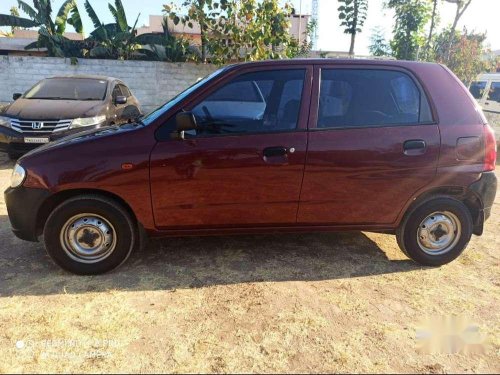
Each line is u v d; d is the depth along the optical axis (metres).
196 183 3.42
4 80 12.90
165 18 13.94
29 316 2.95
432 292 3.42
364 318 3.03
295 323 2.95
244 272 3.68
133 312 3.04
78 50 13.68
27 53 18.75
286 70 3.57
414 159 3.55
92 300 3.18
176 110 3.46
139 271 3.66
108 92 8.41
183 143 3.40
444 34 13.13
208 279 3.54
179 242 4.25
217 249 4.12
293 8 11.70
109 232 3.49
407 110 3.61
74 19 15.32
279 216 3.60
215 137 3.43
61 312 3.01
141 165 3.36
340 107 3.57
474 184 3.65
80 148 3.38
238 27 11.26
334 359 2.59
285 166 3.46
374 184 3.58
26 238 3.50
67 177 3.32
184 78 13.41
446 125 3.60
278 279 3.57
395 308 3.18
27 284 3.39
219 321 2.96
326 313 3.09
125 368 2.47
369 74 3.62
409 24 13.27
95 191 3.43
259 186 3.48
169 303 3.17
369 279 3.61
